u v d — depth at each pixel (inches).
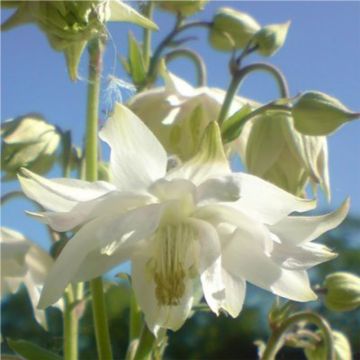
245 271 5.5
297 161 6.8
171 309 5.4
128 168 5.3
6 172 6.8
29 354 6.4
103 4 5.7
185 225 5.5
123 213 5.3
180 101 6.7
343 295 7.2
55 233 6.9
